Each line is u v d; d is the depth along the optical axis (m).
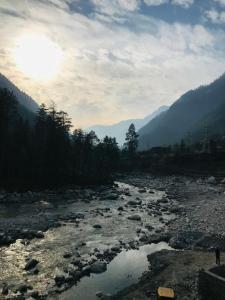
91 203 68.44
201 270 26.50
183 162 139.62
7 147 84.44
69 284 30.14
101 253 37.88
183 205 67.69
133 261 36.03
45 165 89.62
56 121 97.38
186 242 41.66
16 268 32.94
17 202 65.94
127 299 26.58
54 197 73.19
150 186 101.75
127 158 159.12
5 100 87.88
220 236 42.53
